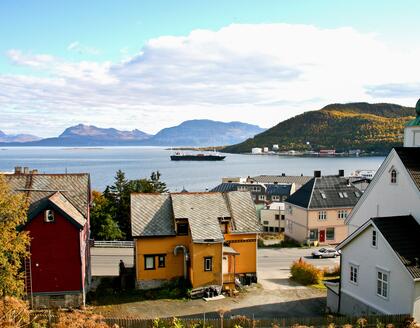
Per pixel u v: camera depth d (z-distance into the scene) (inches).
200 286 1476.4
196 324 1066.1
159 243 1556.3
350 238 1238.9
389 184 1299.2
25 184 1541.6
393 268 1082.1
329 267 2006.6
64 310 1234.0
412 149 1285.7
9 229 1078.4
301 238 2714.1
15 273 1063.6
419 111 1421.0
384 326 1013.8
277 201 4148.6
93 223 2465.6
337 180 2851.9
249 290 1553.9
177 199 1635.1
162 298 1451.8
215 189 4485.7
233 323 1082.7
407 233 1124.5
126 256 2110.0
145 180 2859.3
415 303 1023.6
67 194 1560.0
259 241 2640.3
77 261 1316.4
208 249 1477.6
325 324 1074.1
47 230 1291.8
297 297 1480.1
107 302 1408.7
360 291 1213.1
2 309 884.0
